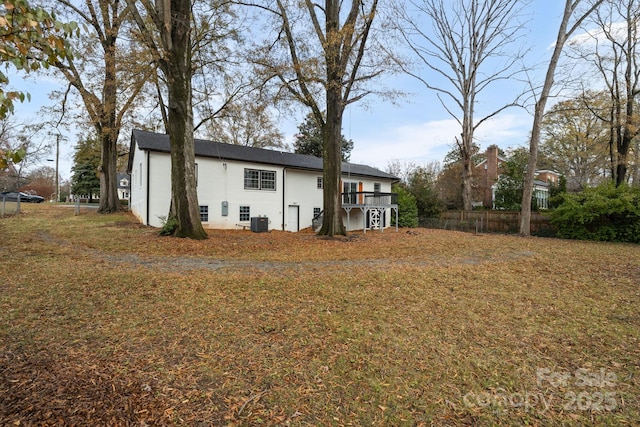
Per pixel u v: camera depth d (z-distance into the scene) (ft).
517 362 11.27
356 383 9.60
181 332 12.40
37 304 14.44
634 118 61.87
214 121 59.62
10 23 6.23
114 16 50.34
